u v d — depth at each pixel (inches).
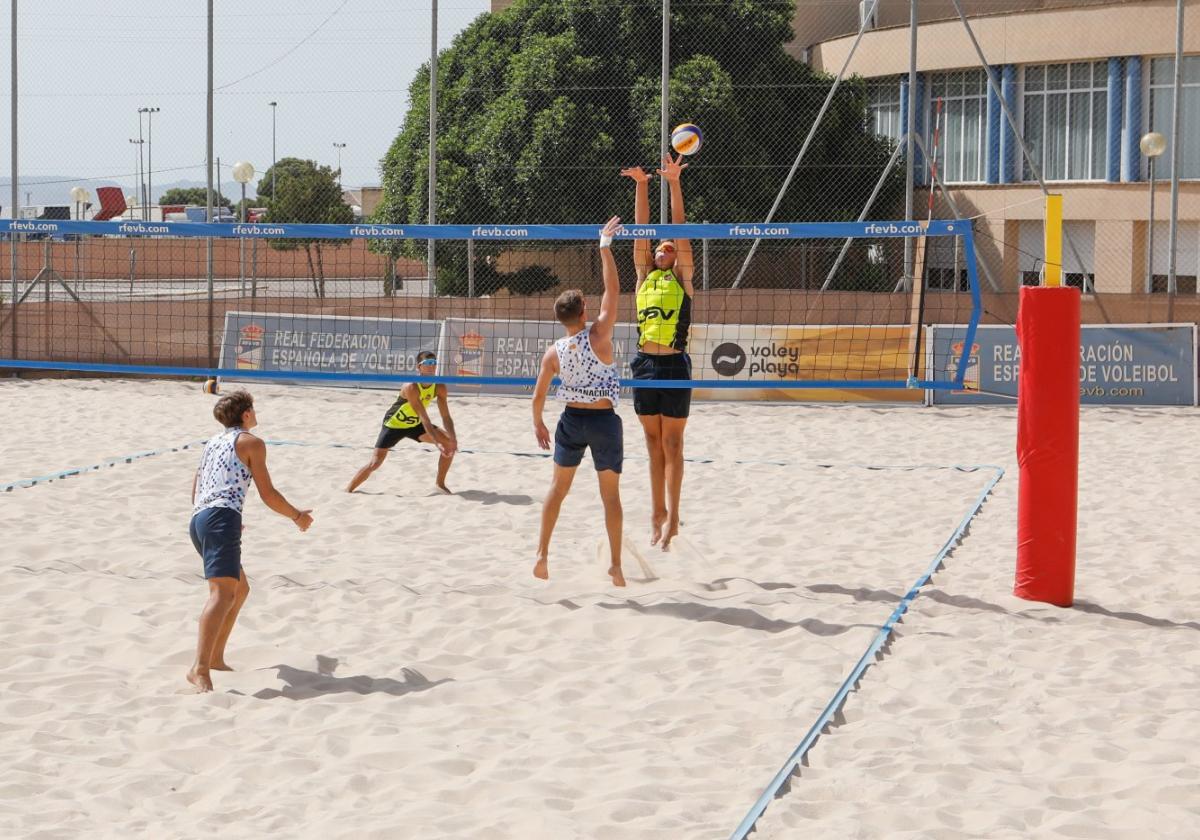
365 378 328.5
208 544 206.1
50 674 209.6
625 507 354.0
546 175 816.3
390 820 153.2
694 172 809.5
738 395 595.5
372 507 349.1
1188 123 914.1
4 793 161.3
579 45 837.2
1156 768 171.5
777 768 171.2
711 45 848.3
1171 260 592.1
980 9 1005.8
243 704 198.1
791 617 245.0
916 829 152.9
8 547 291.3
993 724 189.6
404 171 873.5
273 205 1242.0
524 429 508.7
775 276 791.7
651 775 168.2
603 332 258.4
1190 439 489.4
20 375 659.4
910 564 291.6
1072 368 256.1
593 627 238.5
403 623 243.0
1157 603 261.0
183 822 153.9
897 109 980.6
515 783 165.0
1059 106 947.3
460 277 811.4
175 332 650.2
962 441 486.9
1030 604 257.6
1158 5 900.6
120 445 451.2
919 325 301.3
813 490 379.9
